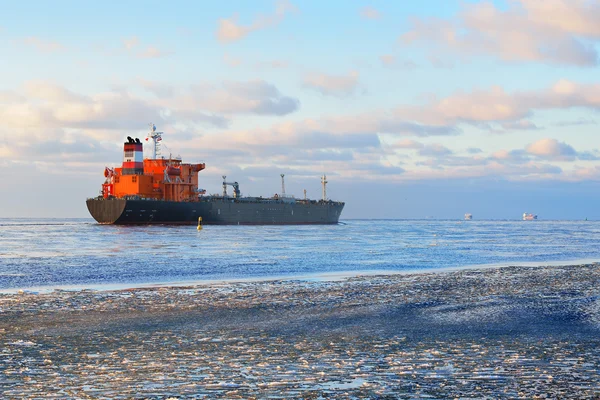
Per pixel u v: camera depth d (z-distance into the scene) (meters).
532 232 176.62
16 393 13.41
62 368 15.91
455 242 105.81
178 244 88.38
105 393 13.45
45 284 40.47
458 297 33.12
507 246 93.56
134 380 14.62
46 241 98.38
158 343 19.83
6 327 23.16
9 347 19.00
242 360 17.05
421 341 20.28
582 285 38.97
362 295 34.06
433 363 16.62
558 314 26.81
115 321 24.81
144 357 17.44
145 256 65.69
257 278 45.12
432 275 46.44
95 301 31.11
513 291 35.78
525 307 29.12
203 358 17.31
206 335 21.52
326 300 31.91
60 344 19.59
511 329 22.83
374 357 17.50
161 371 15.59
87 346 19.25
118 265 54.75
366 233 151.12
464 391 13.65
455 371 15.62
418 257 68.31
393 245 93.12
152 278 44.66
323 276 46.44
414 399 13.04
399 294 34.53
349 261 61.53
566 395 13.31
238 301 31.41
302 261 60.75
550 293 34.75
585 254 75.06
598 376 15.09
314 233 136.38
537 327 23.28
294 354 17.97
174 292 35.28
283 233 132.25
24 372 15.42
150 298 32.41
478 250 82.44
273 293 34.94
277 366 16.23
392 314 27.03
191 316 26.31
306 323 24.45
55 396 13.22
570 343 19.88
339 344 19.70
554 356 17.62
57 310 27.92
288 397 13.17
